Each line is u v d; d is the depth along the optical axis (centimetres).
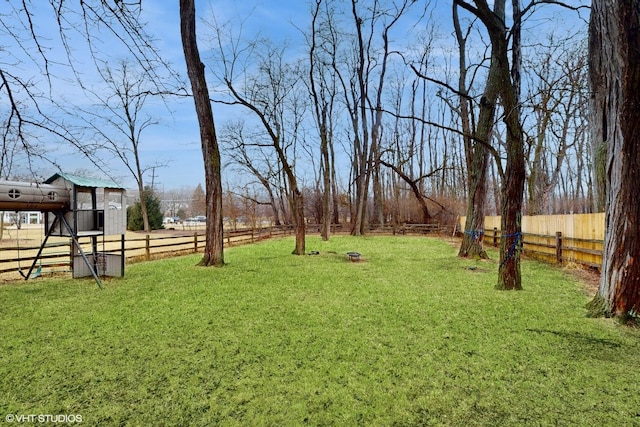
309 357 369
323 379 322
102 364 355
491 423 257
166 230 3369
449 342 407
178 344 405
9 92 341
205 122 968
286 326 466
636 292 469
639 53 452
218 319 495
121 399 294
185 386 313
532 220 1254
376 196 2941
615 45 473
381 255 1261
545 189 2167
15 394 301
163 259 1165
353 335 431
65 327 461
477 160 1158
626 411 268
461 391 300
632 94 459
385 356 370
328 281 766
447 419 263
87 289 687
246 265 1001
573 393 294
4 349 391
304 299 608
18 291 670
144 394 301
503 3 1107
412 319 493
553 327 454
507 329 449
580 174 2631
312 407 279
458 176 3250
